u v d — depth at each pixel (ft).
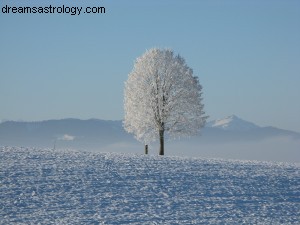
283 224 159.63
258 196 192.54
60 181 190.29
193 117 322.96
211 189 196.13
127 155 262.26
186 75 325.21
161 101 320.50
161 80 324.19
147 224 149.38
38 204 164.35
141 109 320.29
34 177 192.85
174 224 151.12
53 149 268.82
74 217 152.46
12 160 218.59
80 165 217.77
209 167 236.22
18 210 157.58
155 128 321.11
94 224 146.41
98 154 256.11
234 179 214.28
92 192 180.55
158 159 251.60
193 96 321.73
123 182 195.93
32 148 267.18
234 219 161.17
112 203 169.89
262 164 261.24
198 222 154.81
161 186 194.49
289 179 222.48
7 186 179.93
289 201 189.98
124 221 151.12
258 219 163.22
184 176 212.23
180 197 182.50
